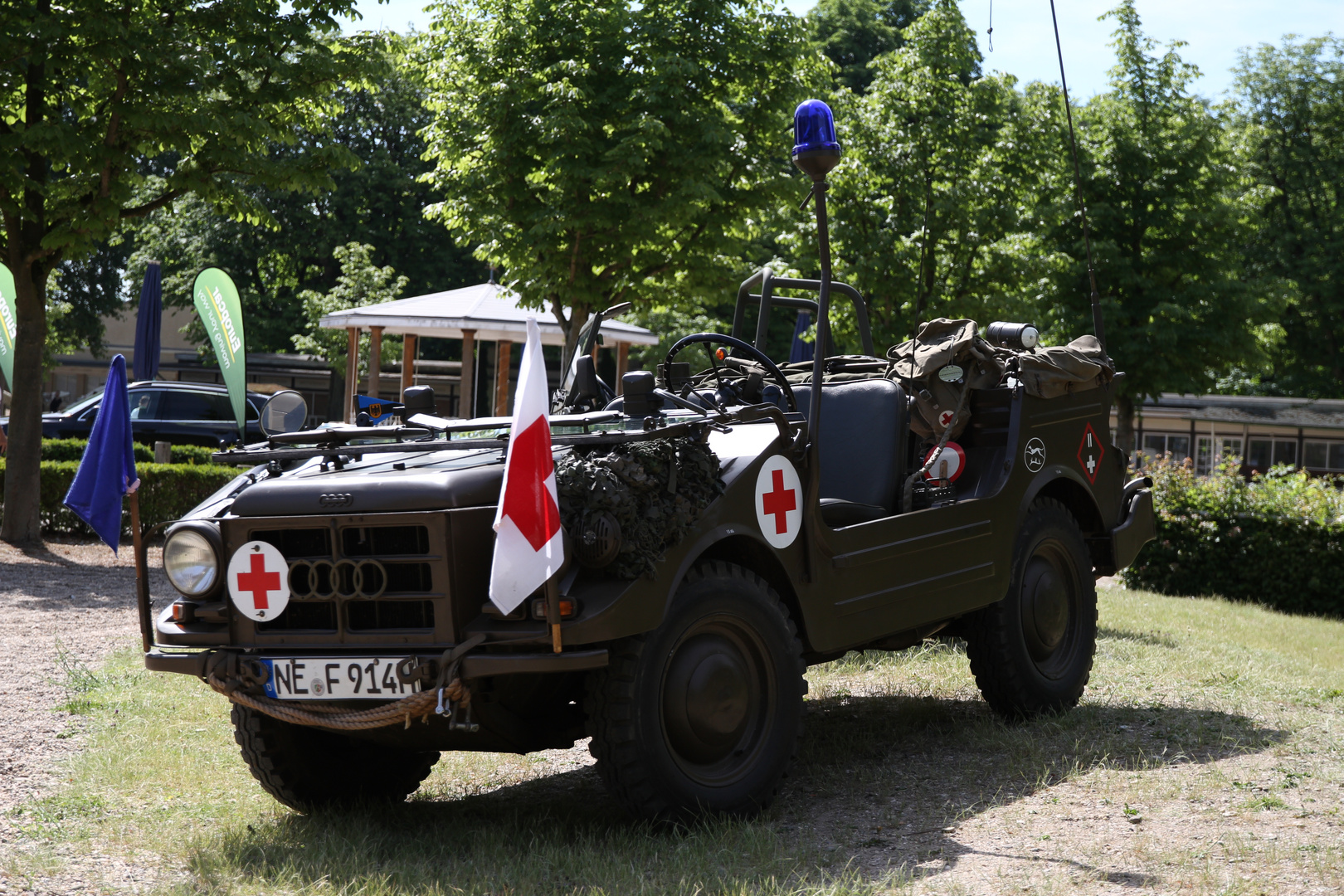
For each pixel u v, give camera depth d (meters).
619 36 14.44
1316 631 11.50
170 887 3.66
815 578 4.69
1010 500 5.77
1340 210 41.78
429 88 15.69
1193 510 14.88
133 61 12.84
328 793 4.73
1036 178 17.42
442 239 41.59
